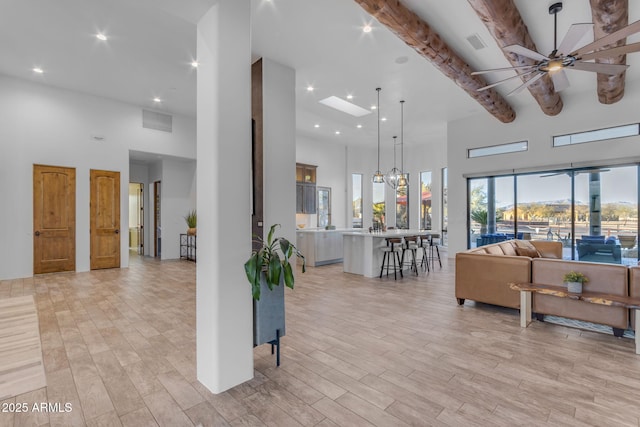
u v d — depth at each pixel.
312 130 9.38
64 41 4.59
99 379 2.39
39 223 6.16
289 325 3.54
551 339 3.14
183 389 2.26
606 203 6.39
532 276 3.73
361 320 3.71
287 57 5.02
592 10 3.32
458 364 2.62
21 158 5.92
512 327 3.48
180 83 6.08
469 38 4.37
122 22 4.14
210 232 2.27
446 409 2.02
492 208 7.88
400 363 2.64
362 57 5.00
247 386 2.30
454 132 8.34
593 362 2.65
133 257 9.15
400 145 11.46
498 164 7.61
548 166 6.88
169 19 4.07
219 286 2.23
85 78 5.88
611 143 6.18
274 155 5.27
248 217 2.40
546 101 5.79
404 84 6.01
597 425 1.86
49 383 2.33
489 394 2.19
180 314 3.89
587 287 3.34
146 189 9.70
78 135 6.55
